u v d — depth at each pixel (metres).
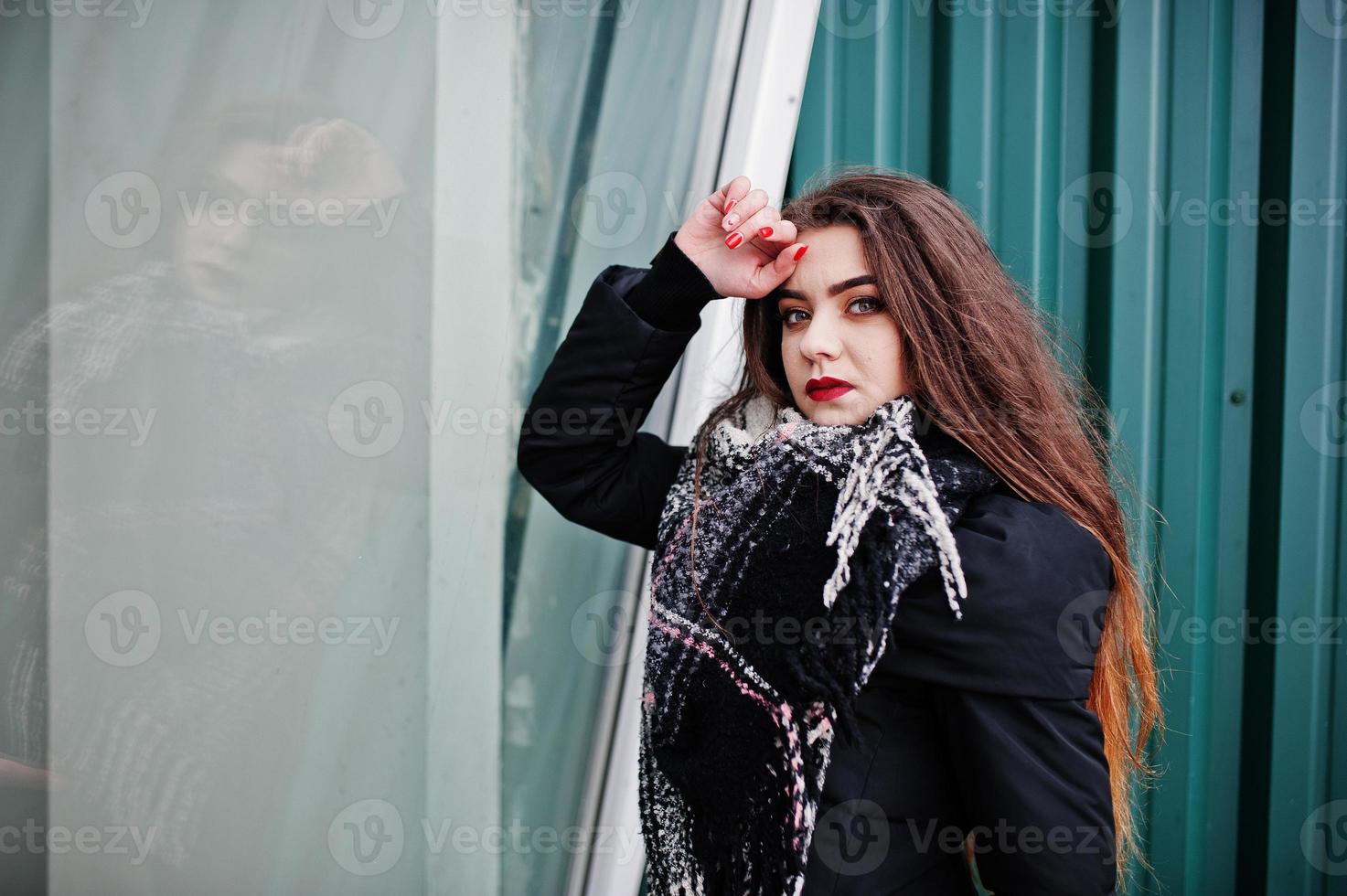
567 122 1.11
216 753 1.08
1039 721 0.73
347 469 1.08
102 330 1.05
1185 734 1.40
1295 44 1.35
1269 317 1.40
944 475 0.79
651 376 0.94
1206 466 1.40
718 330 1.14
